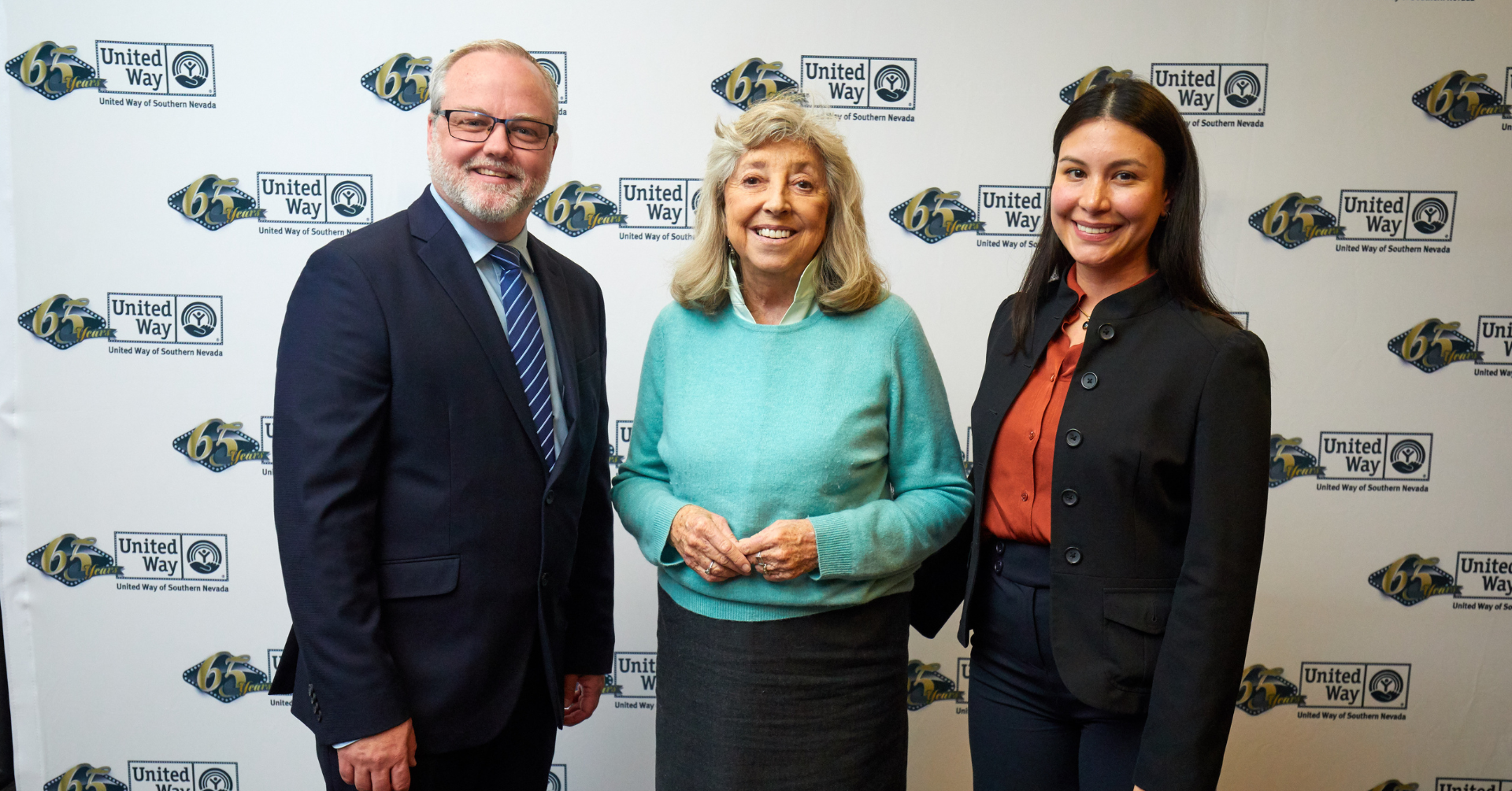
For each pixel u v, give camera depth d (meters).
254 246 2.12
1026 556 1.32
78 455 2.17
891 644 1.42
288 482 1.24
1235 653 1.13
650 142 2.12
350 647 1.23
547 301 1.49
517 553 1.37
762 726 1.33
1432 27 2.04
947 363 2.18
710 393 1.38
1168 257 1.24
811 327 1.38
